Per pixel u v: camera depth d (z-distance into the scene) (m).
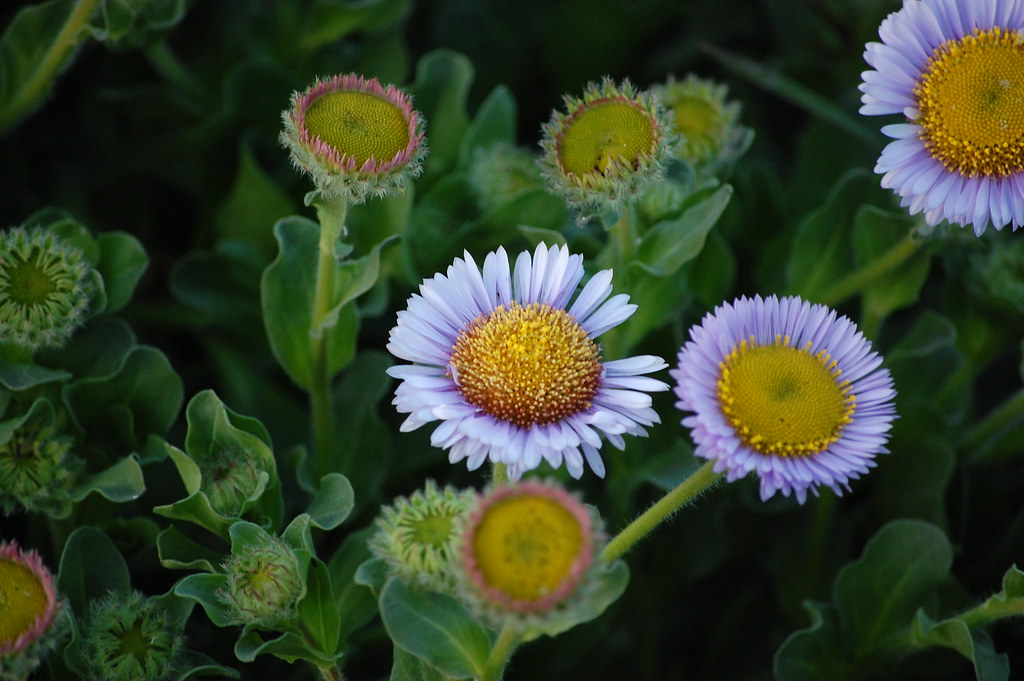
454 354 0.47
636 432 0.46
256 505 0.48
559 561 0.42
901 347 0.54
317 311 0.49
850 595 0.51
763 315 0.46
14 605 0.44
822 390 0.45
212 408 0.48
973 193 0.49
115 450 0.50
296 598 0.45
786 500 0.53
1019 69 0.49
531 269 0.47
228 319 0.54
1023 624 0.53
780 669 0.50
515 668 0.52
